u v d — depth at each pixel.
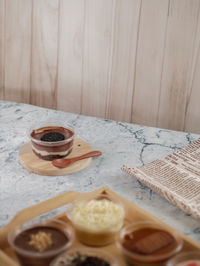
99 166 0.60
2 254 0.40
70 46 0.95
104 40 0.91
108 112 0.98
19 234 0.41
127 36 0.88
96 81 0.96
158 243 0.40
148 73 0.90
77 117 0.78
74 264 0.37
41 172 0.57
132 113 0.96
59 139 0.60
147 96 0.92
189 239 0.42
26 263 0.38
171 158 0.60
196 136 0.71
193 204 0.49
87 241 0.43
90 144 0.67
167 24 0.84
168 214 0.49
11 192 0.53
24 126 0.73
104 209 0.44
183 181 0.54
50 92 1.02
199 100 0.88
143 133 0.71
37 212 0.47
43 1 0.93
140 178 0.54
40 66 1.00
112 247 0.43
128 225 0.42
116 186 0.55
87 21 0.91
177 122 0.92
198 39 0.83
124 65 0.91
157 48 0.87
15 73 1.04
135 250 0.39
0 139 0.68
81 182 0.56
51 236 0.40
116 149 0.65
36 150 0.60
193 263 0.37
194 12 0.80
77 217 0.43
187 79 0.87
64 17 0.92
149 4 0.84
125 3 0.86
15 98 1.07
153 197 0.53
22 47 1.00
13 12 0.97
